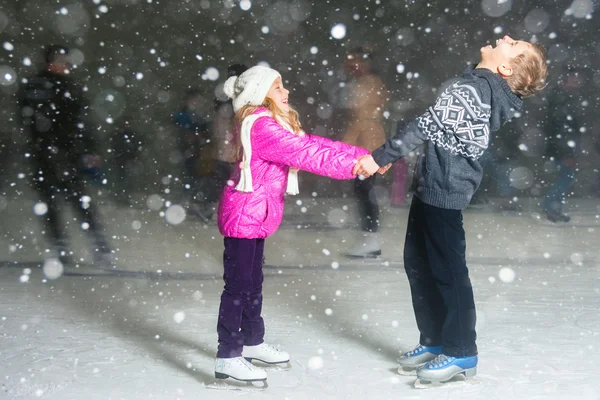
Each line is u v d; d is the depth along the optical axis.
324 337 3.79
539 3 13.13
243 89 3.12
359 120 6.53
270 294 4.84
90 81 12.25
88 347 3.59
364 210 6.41
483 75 2.99
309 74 12.84
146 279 5.34
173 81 12.51
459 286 3.04
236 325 3.06
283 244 7.16
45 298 4.68
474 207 10.73
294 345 3.64
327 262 6.12
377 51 13.12
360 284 5.18
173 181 11.89
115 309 4.40
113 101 12.20
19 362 3.33
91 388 3.00
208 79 12.61
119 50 12.38
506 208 10.68
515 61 3.01
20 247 6.70
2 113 11.86
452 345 3.04
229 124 7.29
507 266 5.95
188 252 6.61
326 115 12.73
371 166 2.95
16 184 11.59
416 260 3.21
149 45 12.47
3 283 5.13
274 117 3.08
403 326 4.02
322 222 9.00
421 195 3.07
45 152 6.07
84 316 4.21
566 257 6.45
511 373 3.19
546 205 9.20
